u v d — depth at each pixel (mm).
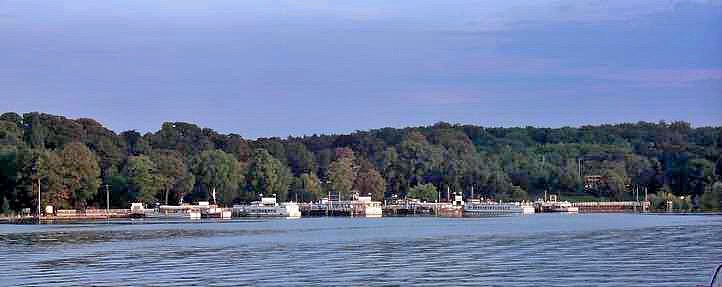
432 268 130375
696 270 123625
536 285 111062
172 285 113625
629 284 110750
